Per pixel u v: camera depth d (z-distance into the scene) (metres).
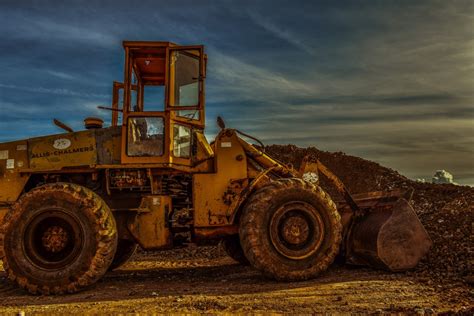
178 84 6.29
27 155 6.30
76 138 6.27
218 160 6.33
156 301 4.88
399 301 4.54
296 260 5.83
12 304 5.05
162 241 6.25
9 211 5.78
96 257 5.60
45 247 5.71
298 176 6.78
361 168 14.09
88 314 4.41
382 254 5.92
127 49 6.27
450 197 10.59
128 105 6.21
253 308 4.43
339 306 4.41
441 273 5.68
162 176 6.50
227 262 8.09
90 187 6.49
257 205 5.85
